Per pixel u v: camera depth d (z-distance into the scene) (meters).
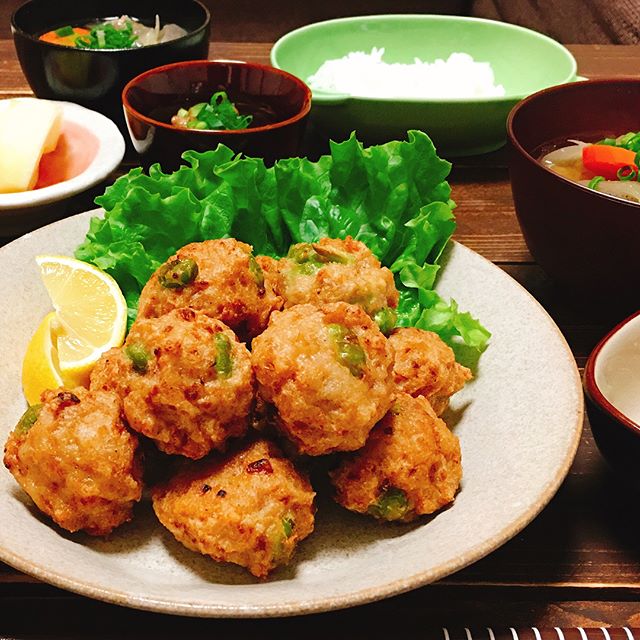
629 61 0.69
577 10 0.83
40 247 0.43
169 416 0.33
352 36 0.67
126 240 0.42
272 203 0.45
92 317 0.40
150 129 0.48
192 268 0.37
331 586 0.30
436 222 0.44
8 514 0.32
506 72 0.66
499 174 0.56
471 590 0.33
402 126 0.56
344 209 0.45
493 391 0.38
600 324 0.45
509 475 0.34
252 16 0.98
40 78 0.57
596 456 0.38
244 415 0.34
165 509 0.33
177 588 0.31
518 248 0.49
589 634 0.32
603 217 0.40
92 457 0.33
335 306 0.34
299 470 0.35
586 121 0.49
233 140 0.47
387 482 0.34
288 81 0.53
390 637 0.32
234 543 0.32
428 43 0.68
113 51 0.55
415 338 0.38
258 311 0.38
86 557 0.32
